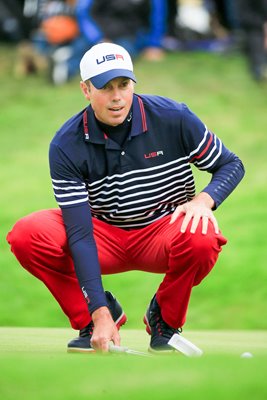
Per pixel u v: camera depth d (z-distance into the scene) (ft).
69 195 44.62
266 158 116.78
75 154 44.47
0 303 85.25
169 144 45.01
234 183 45.98
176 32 136.56
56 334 58.80
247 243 93.66
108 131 44.37
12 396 27.78
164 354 44.65
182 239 43.60
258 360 32.32
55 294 46.16
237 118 125.39
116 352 41.57
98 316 43.29
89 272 43.91
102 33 126.72
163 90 128.77
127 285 86.28
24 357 34.19
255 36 133.08
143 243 46.65
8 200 108.06
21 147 120.98
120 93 43.11
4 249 94.89
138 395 27.22
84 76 43.83
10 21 134.31
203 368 30.50
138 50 131.85
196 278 44.83
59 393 27.81
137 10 128.67
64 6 129.18
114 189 45.47
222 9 137.90
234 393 27.25
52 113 126.82
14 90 131.44
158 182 45.65
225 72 133.69
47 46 132.16
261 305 82.58
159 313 46.34
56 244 45.14
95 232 47.14
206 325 80.38
